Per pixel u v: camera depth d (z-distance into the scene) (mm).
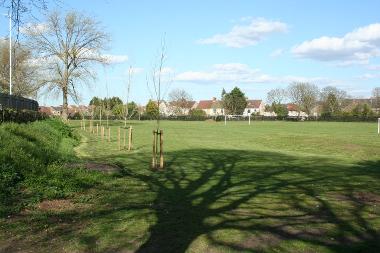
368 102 122562
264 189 11945
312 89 124250
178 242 6934
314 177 14461
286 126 68125
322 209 9492
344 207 9727
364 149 25641
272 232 7539
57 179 11383
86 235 7301
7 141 13977
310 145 29516
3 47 47938
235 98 128750
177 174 14766
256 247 6703
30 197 9789
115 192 11156
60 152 18219
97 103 68938
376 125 71750
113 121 83438
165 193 11148
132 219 8359
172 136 40562
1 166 10930
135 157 20641
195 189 11797
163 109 125812
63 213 8805
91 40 59812
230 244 6840
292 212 9156
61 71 59344
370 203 10195
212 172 15406
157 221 8219
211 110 153750
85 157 20188
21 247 6711
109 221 8203
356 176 14797
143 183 12672
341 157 22406
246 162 18812
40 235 7312
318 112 124375
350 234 7504
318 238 7230
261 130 53625
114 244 6844
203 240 7027
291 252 6508
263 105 163250
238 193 11273
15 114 23891
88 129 52844
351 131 50062
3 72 54250
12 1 7922
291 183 13102
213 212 9016
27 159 12250
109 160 19047
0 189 9844
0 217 8367
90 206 9484
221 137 39406
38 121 31578
